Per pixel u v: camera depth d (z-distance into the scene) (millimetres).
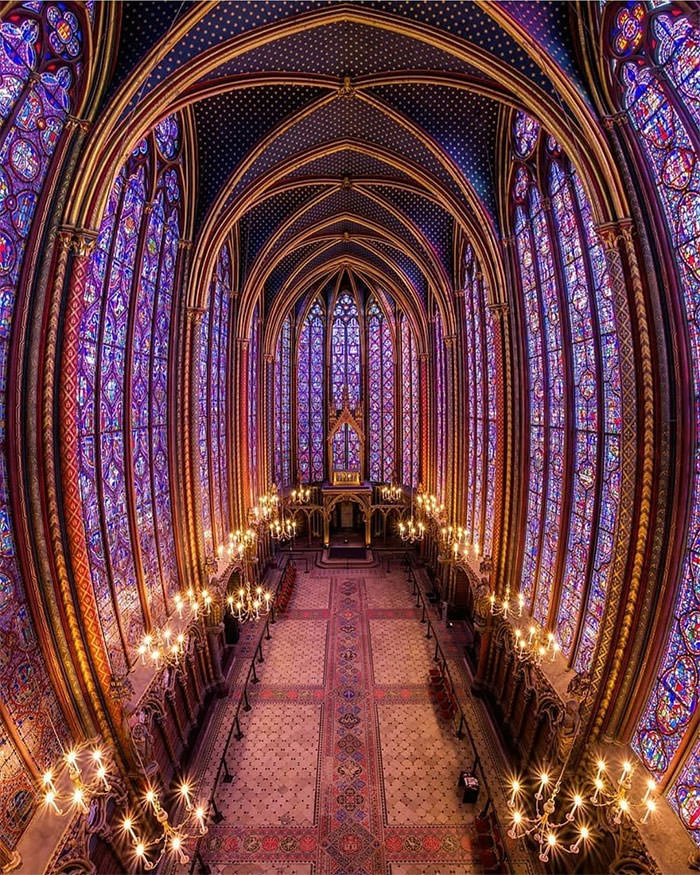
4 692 7461
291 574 25062
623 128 8500
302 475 32781
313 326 32531
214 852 10367
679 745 7945
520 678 13344
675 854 7219
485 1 8438
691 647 7938
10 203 7512
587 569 10859
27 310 7977
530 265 13578
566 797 9594
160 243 13312
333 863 10156
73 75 8391
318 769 12625
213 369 18016
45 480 8336
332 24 11523
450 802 11625
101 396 10406
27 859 6969
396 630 19984
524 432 14352
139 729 9812
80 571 8891
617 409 9828
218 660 15742
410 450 30188
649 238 8305
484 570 15477
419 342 26703
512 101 10969
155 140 12336
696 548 7945
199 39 9844
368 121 15102
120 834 9148
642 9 7797
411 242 21797
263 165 15359
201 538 15352
